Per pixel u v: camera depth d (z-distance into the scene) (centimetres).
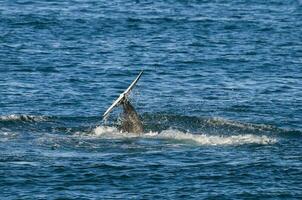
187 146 11212
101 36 19838
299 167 10338
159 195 9431
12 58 16975
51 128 11956
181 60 17288
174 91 14688
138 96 14288
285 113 13200
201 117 12406
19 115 12362
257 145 11250
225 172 10144
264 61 17325
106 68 16400
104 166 10325
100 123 12288
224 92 14650
